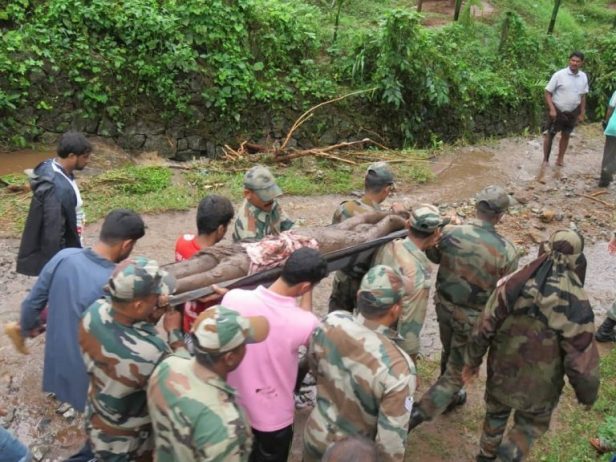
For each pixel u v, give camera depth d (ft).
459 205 26.30
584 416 14.56
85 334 8.79
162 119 33.78
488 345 11.53
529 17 53.01
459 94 38.55
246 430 7.91
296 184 26.81
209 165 28.58
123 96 32.63
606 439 13.47
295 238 12.29
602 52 48.24
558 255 10.75
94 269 10.34
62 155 13.78
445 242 12.65
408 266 11.49
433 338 17.48
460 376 12.81
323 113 36.60
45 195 13.46
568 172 30.96
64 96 31.55
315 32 38.19
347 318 9.38
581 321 10.54
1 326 16.46
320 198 26.30
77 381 10.58
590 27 56.44
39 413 13.69
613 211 26.25
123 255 10.75
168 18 32.60
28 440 12.96
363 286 9.15
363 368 8.91
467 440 13.76
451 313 12.81
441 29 43.78
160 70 32.78
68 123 32.14
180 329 10.23
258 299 9.73
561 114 29.96
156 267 8.69
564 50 47.19
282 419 10.13
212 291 10.73
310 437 9.57
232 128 35.14
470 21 46.52
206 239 12.48
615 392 15.20
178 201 24.31
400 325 11.45
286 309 9.73
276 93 35.27
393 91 35.96
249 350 9.71
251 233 13.56
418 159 31.63
